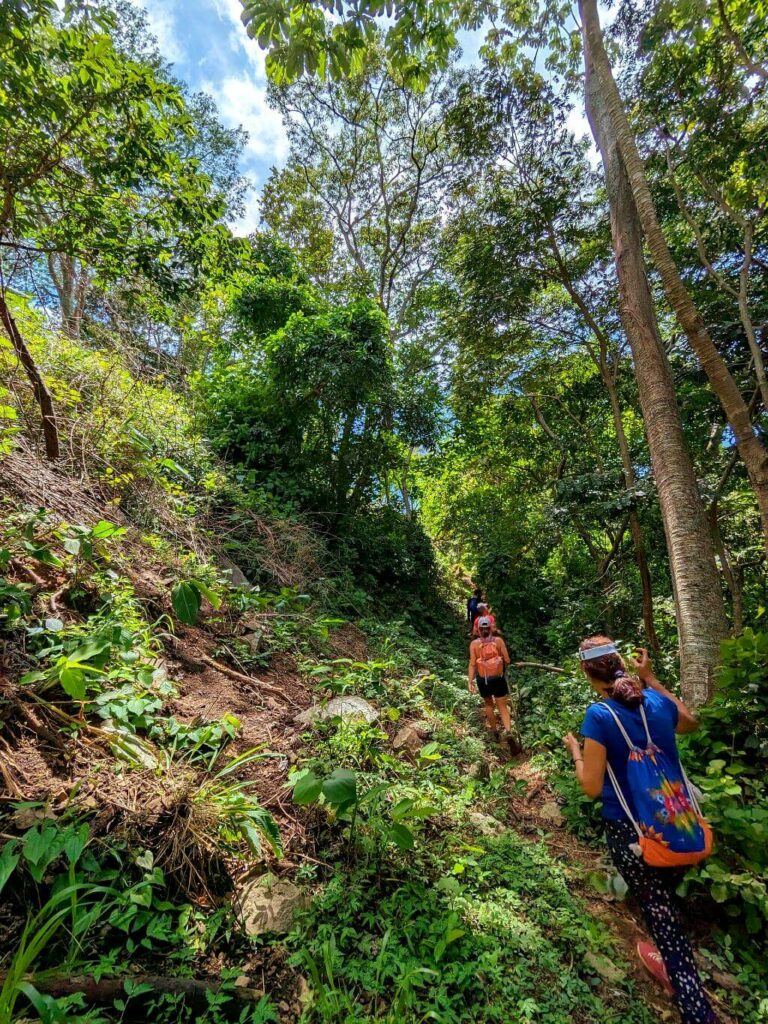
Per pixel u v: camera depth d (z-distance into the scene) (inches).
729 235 279.4
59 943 69.0
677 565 188.9
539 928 96.9
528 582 466.3
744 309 229.9
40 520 137.3
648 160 286.0
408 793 124.4
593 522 404.2
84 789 89.4
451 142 370.9
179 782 99.1
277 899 87.6
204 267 192.4
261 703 150.3
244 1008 68.9
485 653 201.9
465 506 531.5
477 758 169.5
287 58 135.8
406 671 232.7
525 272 357.1
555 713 215.3
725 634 173.9
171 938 73.6
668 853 76.6
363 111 592.1
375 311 344.8
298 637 204.1
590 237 350.6
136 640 129.0
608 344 413.1
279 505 309.1
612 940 98.3
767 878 98.1
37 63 121.1
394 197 634.2
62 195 157.8
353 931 84.2
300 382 329.4
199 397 334.0
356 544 358.0
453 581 513.3
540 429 506.0
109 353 237.0
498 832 127.3
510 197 354.6
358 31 134.4
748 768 115.0
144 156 155.1
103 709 100.3
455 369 471.5
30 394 188.2
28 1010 60.5
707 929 102.9
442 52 148.1
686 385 306.8
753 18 232.1
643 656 100.6
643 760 81.3
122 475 192.4
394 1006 69.9
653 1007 85.2
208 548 220.7
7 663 104.0
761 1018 85.0
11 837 74.0
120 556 163.0
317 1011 70.8
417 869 104.8
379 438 377.1
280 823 106.7
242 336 407.8
